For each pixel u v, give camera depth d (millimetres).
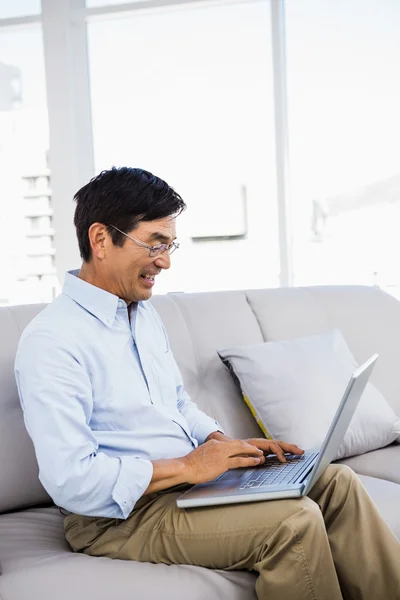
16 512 1732
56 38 4070
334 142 3807
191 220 4023
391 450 2146
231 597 1342
